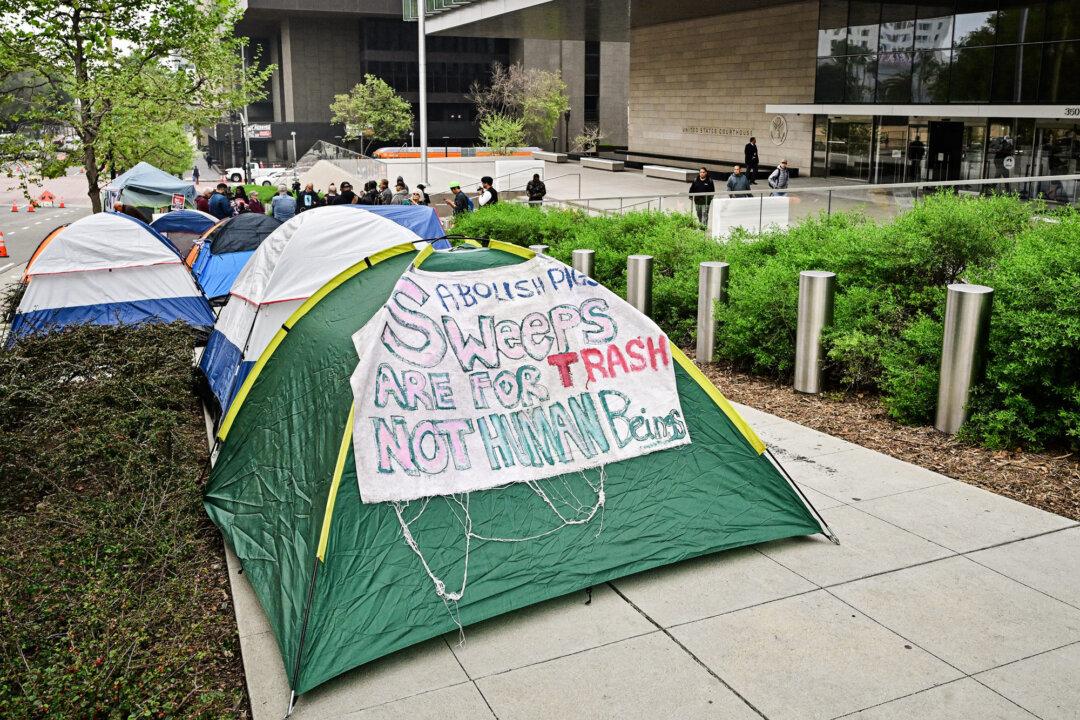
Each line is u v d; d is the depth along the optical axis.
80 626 4.46
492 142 55.56
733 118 33.88
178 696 4.07
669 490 5.46
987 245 8.43
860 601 4.86
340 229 9.42
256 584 4.96
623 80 70.06
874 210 13.43
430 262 5.71
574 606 4.90
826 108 26.98
